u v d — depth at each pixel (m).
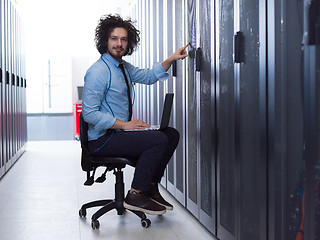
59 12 10.01
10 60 6.06
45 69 10.02
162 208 3.04
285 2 1.72
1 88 5.19
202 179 3.02
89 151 3.10
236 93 2.29
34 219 3.30
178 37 3.63
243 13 2.18
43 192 4.32
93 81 2.99
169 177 4.20
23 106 7.75
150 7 4.94
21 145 7.33
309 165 1.57
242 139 2.25
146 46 5.28
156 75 3.38
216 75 2.67
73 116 10.18
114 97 3.09
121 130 3.14
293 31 1.67
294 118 1.69
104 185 4.65
